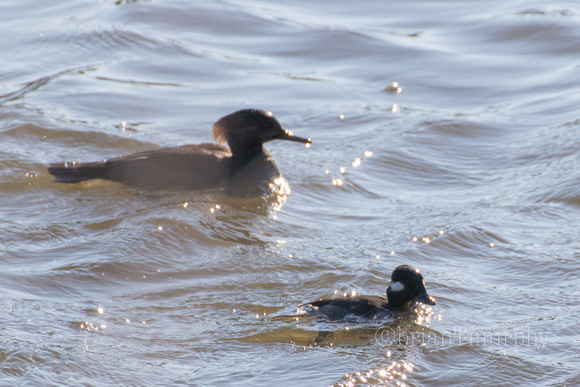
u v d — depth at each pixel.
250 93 21.45
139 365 9.37
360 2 28.55
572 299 11.29
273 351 9.84
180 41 24.73
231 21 26.42
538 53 23.88
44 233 13.43
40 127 18.23
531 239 13.49
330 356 9.73
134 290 11.47
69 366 9.15
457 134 19.00
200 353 9.76
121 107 20.11
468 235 13.61
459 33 25.61
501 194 15.69
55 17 26.44
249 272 12.24
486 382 9.23
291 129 19.39
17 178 15.74
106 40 24.33
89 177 15.91
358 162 17.45
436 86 22.05
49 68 22.42
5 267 11.93
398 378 9.28
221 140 16.78
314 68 23.28
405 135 18.81
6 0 28.09
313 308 10.83
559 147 17.72
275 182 16.22
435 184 16.52
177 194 15.70
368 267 12.34
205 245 13.29
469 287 11.70
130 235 13.36
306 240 13.64
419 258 12.80
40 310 10.55
